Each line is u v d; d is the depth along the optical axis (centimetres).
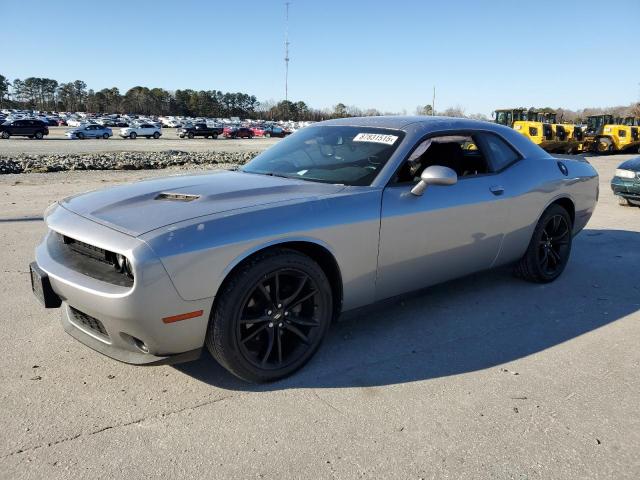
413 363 314
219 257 254
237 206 278
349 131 382
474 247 379
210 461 222
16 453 224
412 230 333
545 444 239
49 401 265
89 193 329
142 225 256
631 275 500
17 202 873
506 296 434
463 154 387
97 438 236
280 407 265
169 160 2005
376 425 251
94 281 254
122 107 14975
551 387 290
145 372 297
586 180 483
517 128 2612
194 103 15225
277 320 285
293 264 280
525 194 411
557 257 470
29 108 15662
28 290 424
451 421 255
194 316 253
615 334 362
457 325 373
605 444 240
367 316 386
